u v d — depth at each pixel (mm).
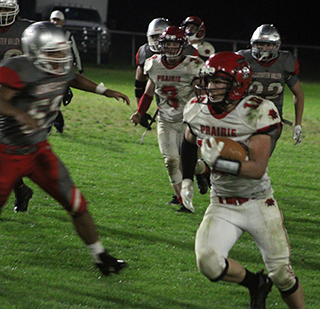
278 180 19203
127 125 26984
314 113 33156
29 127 8398
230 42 58875
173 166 14641
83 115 27844
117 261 9445
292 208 15891
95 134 24641
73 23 51781
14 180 9086
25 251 11016
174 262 11133
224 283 10305
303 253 12172
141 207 14891
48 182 9289
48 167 9234
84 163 19469
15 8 12453
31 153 9062
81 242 11750
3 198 9117
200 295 9680
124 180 17656
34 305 8656
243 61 8180
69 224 12867
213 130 8352
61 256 10906
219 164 7895
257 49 13648
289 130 28562
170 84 13977
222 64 8031
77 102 30734
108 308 8789
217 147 7922
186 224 13680
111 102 31781
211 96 8164
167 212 14586
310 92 45531
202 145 8047
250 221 8398
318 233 13688
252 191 8391
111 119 27750
